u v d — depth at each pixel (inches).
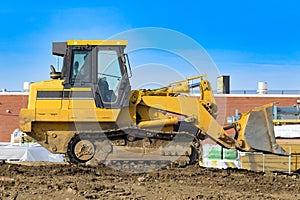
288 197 359.9
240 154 684.1
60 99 504.1
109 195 336.8
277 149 522.6
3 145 817.5
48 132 504.1
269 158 657.0
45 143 503.5
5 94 1448.1
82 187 361.7
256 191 384.5
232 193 366.0
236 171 507.2
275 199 346.0
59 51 534.3
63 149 503.2
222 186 402.3
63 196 328.8
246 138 520.7
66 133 504.1
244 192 375.6
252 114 522.3
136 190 362.0
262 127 522.3
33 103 504.4
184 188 380.8
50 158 729.6
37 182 383.9
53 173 438.0
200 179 434.6
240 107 1392.7
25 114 501.4
